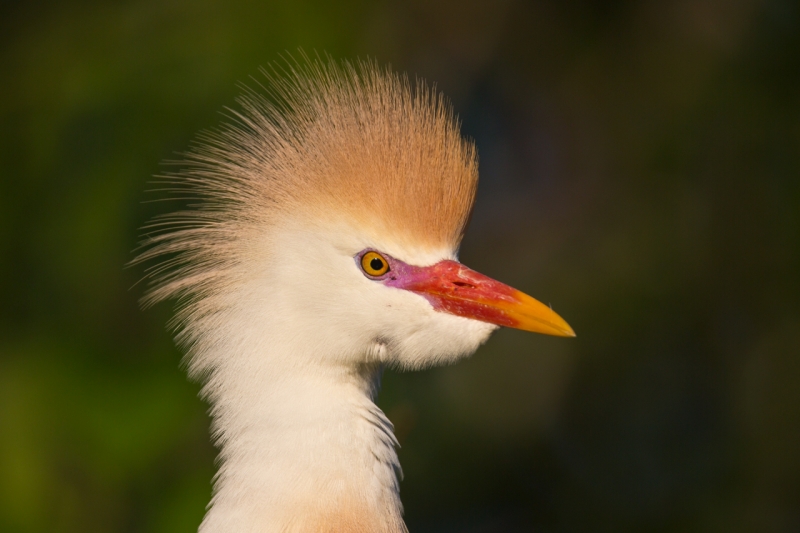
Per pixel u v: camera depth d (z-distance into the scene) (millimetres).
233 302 5934
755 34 11867
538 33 13000
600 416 11914
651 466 11711
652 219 12109
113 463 8352
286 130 6199
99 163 9055
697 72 12078
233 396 5855
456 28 13031
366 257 5895
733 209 11883
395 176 5891
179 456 8492
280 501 5711
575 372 12031
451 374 11586
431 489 10977
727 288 11891
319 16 9414
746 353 11859
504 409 11953
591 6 12695
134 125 9086
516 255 13078
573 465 11766
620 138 12602
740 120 11805
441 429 11094
